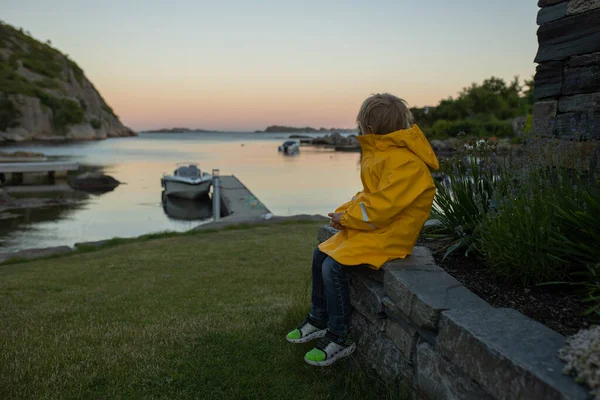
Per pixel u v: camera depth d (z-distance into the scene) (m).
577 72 3.16
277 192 29.69
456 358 1.76
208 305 4.77
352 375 2.62
